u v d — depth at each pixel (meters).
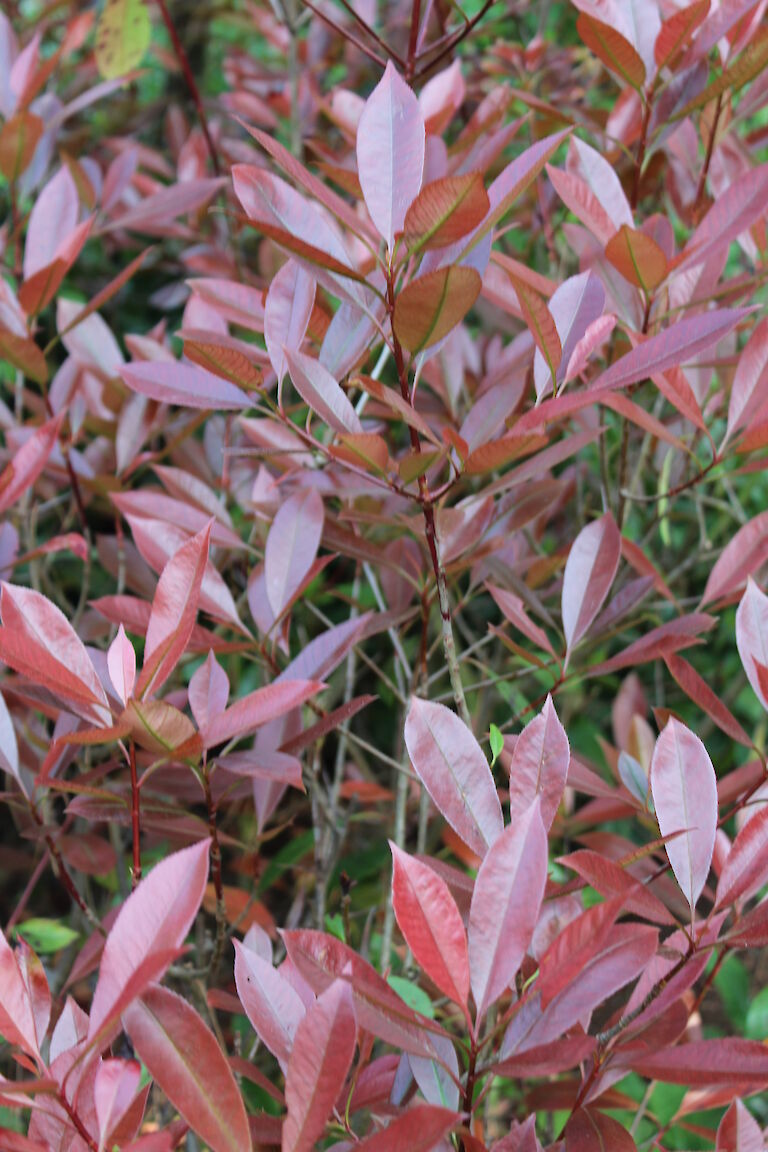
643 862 1.54
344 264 1.25
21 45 2.59
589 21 1.44
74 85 2.65
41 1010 1.23
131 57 2.16
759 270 1.59
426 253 1.31
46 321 2.87
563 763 1.24
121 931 1.15
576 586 1.43
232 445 1.79
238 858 1.98
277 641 1.47
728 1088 1.37
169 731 1.24
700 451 2.16
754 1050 1.21
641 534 2.29
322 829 1.66
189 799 1.49
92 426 1.77
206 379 1.37
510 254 2.18
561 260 2.21
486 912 1.18
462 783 1.24
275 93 2.41
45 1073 1.16
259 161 2.37
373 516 1.44
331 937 1.21
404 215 1.25
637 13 1.51
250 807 2.01
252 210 1.30
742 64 1.46
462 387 1.69
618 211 1.46
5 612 1.23
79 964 1.43
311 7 1.49
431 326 1.23
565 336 1.35
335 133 2.46
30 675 1.23
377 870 1.84
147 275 2.99
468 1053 1.18
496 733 1.32
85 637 1.69
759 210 1.39
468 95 2.23
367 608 1.75
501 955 1.17
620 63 1.46
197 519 1.52
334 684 2.04
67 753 1.46
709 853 1.23
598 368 1.61
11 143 1.67
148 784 1.46
